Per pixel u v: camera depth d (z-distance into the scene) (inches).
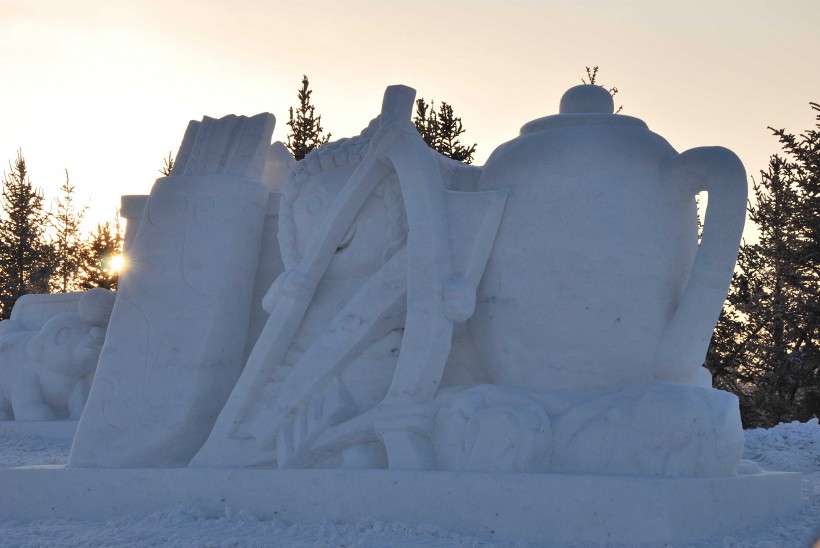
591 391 203.3
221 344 247.6
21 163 1179.9
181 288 250.8
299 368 221.6
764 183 766.5
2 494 233.9
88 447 241.9
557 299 204.4
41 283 1141.1
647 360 203.5
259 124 269.6
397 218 223.6
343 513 198.5
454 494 187.0
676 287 206.7
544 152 212.5
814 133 728.3
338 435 211.5
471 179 233.6
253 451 223.6
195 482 216.7
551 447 192.2
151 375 244.8
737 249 199.3
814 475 318.0
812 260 719.1
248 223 258.5
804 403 708.0
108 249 1109.1
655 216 205.5
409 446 201.5
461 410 201.5
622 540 170.9
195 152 268.4
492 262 213.8
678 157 207.3
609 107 228.1
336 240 227.9
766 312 730.8
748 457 358.3
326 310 229.0
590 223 203.9
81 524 213.6
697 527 175.5
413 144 217.8
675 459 182.7
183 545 177.0
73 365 407.2
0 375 423.2
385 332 221.5
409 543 173.9
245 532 190.2
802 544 177.3
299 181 240.7
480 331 215.8
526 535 178.9
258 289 261.1
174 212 258.2
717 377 780.6
